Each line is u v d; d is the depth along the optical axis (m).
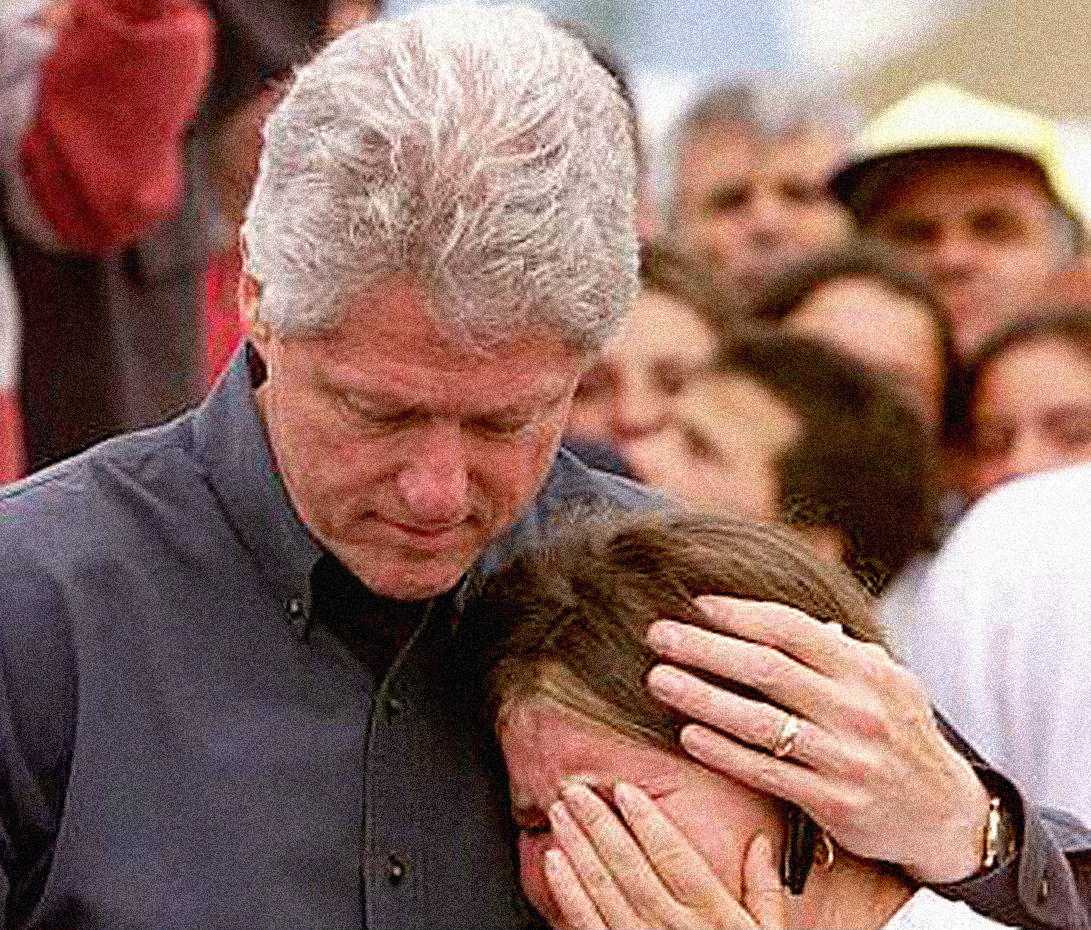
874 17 23.88
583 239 8.59
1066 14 24.81
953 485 18.42
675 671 9.26
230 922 9.33
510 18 8.89
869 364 16.08
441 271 8.42
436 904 9.62
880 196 20.92
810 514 14.30
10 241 15.77
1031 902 9.88
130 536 9.56
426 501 8.73
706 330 16.27
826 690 9.23
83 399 16.03
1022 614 13.80
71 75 15.24
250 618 9.55
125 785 9.35
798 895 9.53
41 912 9.30
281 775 9.46
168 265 16.55
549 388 8.71
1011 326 18.44
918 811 9.41
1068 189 21.28
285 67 16.61
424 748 9.65
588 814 9.30
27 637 9.36
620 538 9.66
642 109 21.66
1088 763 13.43
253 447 9.53
